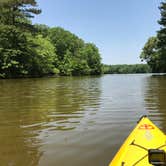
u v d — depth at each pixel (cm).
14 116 1210
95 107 1423
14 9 4962
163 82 3397
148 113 1233
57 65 7800
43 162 678
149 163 519
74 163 669
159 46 5712
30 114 1252
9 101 1681
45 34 8506
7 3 4772
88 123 1058
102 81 4200
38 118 1163
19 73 5350
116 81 4144
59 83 3553
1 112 1307
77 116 1195
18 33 4984
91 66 9638
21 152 748
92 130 952
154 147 609
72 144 805
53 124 1054
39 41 6088
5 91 2328
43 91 2331
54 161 683
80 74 8688
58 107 1435
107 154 723
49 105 1505
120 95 1981
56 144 809
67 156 713
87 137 871
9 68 5066
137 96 1891
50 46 6594
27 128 1000
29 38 5391
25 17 4947
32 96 1945
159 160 523
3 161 689
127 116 1174
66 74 8038
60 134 912
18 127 1016
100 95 2002
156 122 1057
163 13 5266
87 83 3597
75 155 719
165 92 2091
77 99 1764
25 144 815
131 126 997
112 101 1650
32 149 770
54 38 8481
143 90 2341
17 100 1725
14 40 5034
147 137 653
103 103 1566
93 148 768
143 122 739
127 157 559
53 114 1246
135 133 680
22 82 3697
